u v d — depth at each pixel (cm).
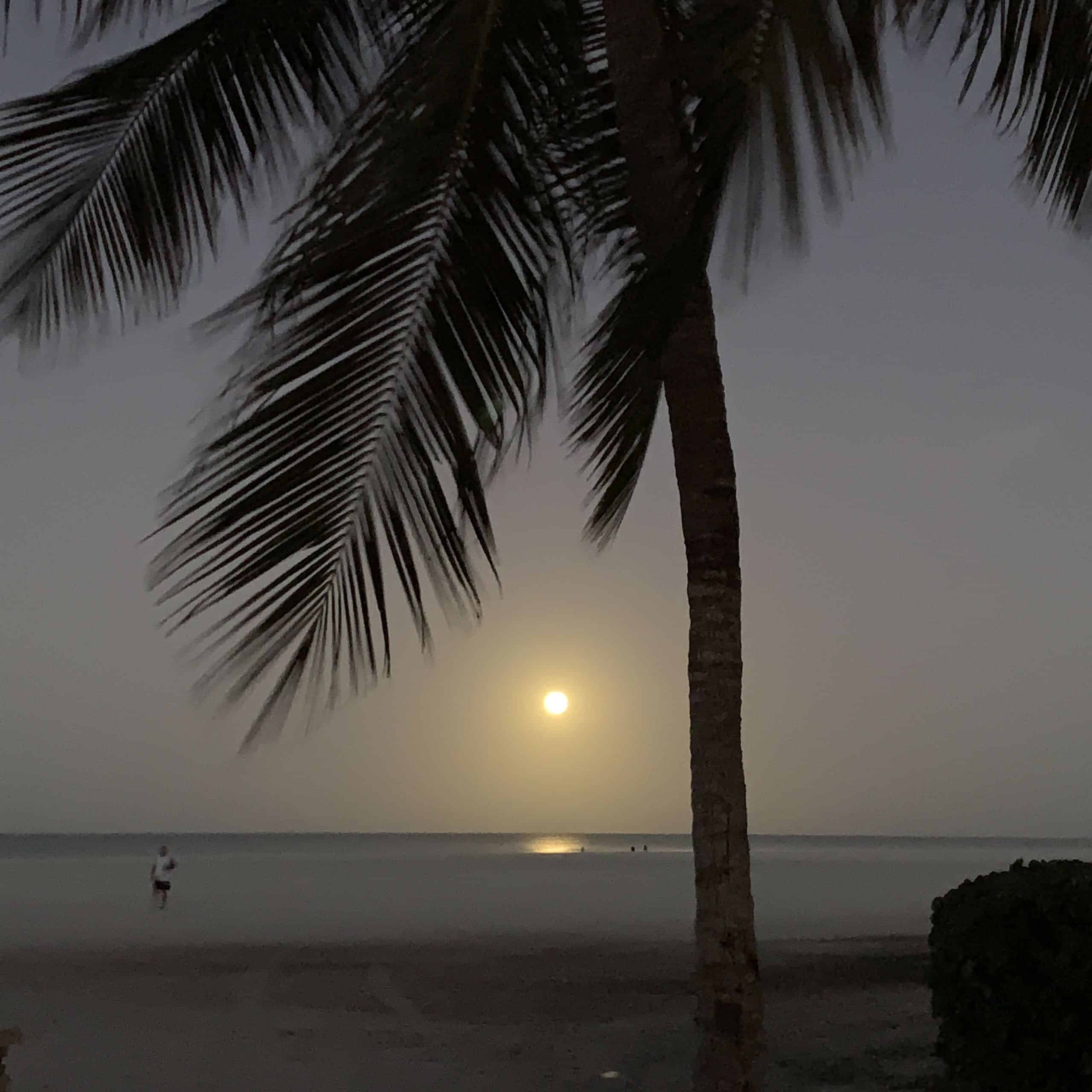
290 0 457
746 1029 320
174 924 2389
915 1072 741
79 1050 940
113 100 443
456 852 11644
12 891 3878
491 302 386
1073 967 459
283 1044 962
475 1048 929
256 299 328
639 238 381
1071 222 400
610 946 1848
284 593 327
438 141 367
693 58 291
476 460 376
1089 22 369
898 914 2708
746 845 335
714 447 357
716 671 344
